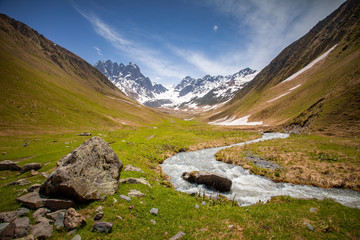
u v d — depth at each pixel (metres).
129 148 38.94
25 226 10.11
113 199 14.90
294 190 23.36
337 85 69.12
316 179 25.91
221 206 17.25
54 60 194.75
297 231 12.25
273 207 17.00
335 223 13.30
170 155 43.06
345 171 27.02
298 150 40.91
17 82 65.31
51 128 54.28
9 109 51.03
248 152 44.38
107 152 17.91
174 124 153.62
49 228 10.41
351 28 139.25
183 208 15.79
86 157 15.36
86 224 11.48
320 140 46.72
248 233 12.01
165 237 11.47
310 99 85.06
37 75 96.25
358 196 21.08
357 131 45.09
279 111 105.94
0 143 36.38
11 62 86.94
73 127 61.03
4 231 9.28
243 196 21.58
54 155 28.50
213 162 38.50
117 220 12.45
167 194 18.69
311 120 62.91
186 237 11.44
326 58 133.00
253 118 127.00
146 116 158.38
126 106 158.25
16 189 15.42
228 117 199.62
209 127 127.50
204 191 22.80
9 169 21.84
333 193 22.09
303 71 152.75
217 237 11.56
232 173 30.98
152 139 57.22
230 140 66.75
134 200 15.65
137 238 11.02
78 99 91.75
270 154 40.66
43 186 13.45
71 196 13.29
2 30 158.38
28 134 46.41
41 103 63.19
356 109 50.41
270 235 11.75
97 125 73.44
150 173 26.58
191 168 33.72
